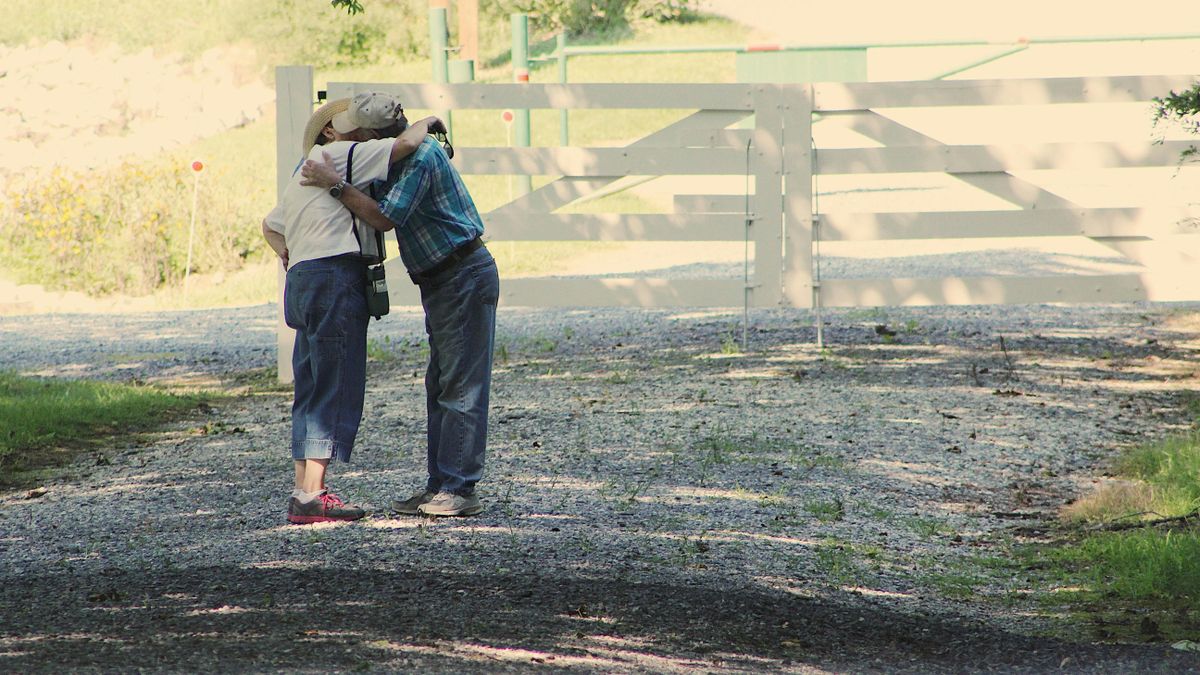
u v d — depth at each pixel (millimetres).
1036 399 27812
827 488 21047
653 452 23031
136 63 92625
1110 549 17797
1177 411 26953
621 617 14227
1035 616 15625
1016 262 49531
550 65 97688
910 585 16734
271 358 38062
